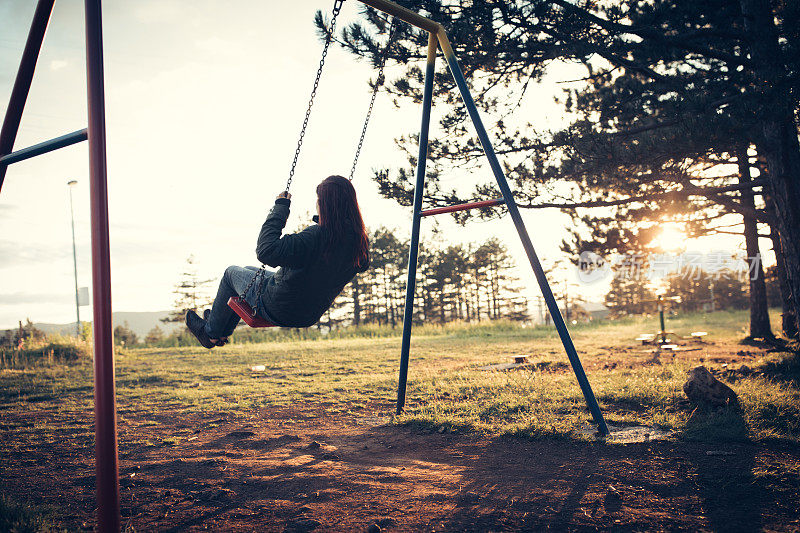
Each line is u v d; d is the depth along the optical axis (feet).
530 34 26.35
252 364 40.50
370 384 27.48
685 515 9.39
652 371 25.82
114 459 8.79
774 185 25.90
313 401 23.80
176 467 13.92
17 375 36.88
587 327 76.07
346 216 10.57
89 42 9.70
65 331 53.83
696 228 41.29
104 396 8.75
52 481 13.10
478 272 205.05
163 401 25.07
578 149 26.71
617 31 24.29
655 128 26.99
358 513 10.11
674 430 14.98
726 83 27.68
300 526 9.50
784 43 24.50
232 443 16.61
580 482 11.32
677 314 102.17
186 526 9.74
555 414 17.79
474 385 24.45
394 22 17.60
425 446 15.14
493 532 9.00
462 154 31.91
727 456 12.57
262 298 10.96
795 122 24.89
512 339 56.34
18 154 12.76
